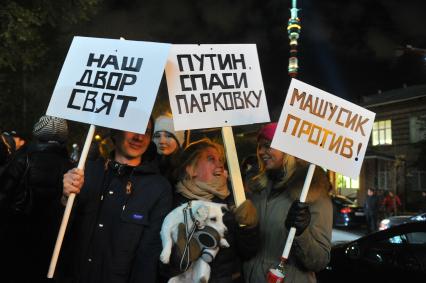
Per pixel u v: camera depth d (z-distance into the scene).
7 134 4.20
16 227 3.18
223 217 2.93
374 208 16.97
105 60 3.01
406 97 27.22
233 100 3.27
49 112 3.01
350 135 3.21
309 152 3.10
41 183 3.10
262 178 3.42
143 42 2.98
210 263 2.90
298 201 2.94
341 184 30.53
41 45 13.76
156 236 2.92
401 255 5.07
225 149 3.18
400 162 26.61
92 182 3.06
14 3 12.09
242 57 3.35
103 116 2.91
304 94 3.14
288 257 3.13
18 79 18.05
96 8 15.12
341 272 5.65
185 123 3.15
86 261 2.91
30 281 3.25
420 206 25.86
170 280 2.85
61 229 2.75
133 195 2.98
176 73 3.20
